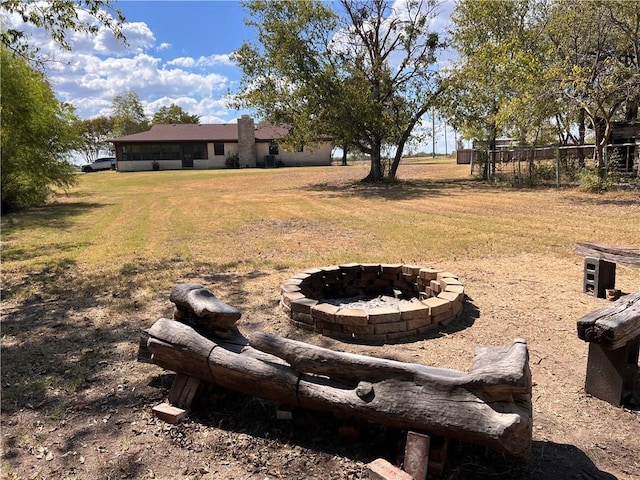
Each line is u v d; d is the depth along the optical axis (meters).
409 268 5.28
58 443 2.49
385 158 22.19
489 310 4.53
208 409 2.79
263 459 2.32
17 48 7.27
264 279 5.87
